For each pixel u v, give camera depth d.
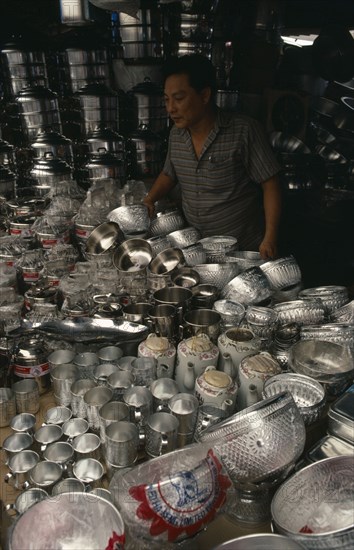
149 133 3.11
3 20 3.67
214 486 0.84
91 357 1.33
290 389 1.13
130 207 2.07
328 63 4.43
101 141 2.83
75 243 2.16
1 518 0.97
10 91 3.18
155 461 0.86
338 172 4.57
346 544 0.74
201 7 3.27
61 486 0.95
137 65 3.38
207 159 2.27
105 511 0.82
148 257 1.80
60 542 0.79
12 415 1.21
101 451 1.08
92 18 3.15
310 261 4.10
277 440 0.90
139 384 1.23
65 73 3.41
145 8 3.19
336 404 1.05
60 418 1.16
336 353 1.25
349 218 4.29
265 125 4.38
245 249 2.44
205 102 2.13
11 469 1.02
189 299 1.49
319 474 0.92
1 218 2.38
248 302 1.51
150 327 1.44
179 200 2.96
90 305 1.55
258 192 2.46
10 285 1.70
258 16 4.12
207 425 1.04
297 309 1.42
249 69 4.26
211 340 1.39
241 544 0.75
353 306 1.43
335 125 4.59
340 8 4.77
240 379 1.20
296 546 0.74
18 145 3.13
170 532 0.80
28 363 1.31
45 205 2.40
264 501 0.96
